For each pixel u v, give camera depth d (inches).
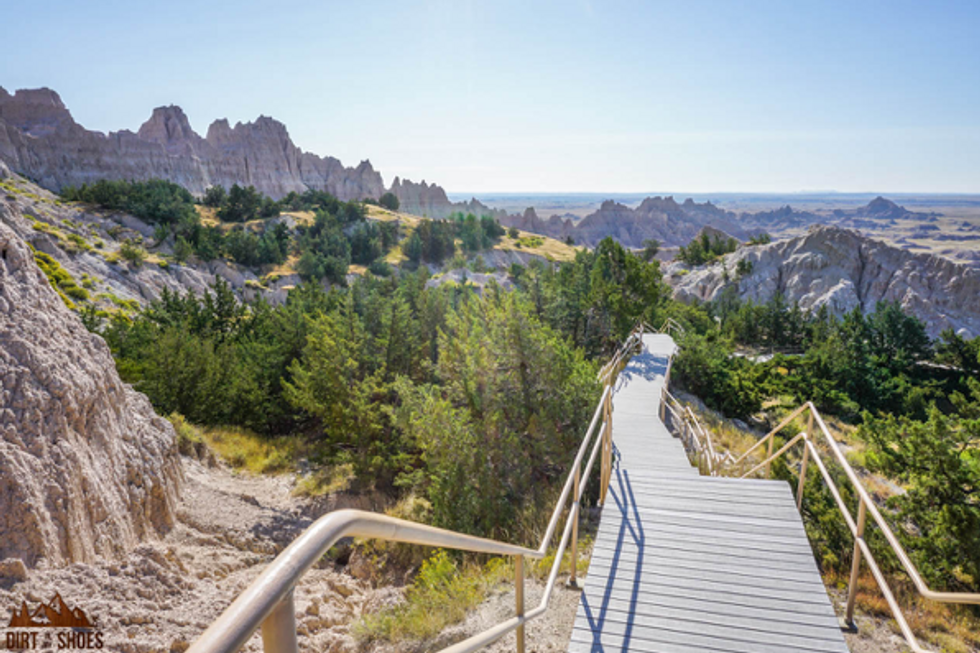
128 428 395.5
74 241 2628.0
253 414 880.9
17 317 317.1
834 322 2321.6
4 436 260.1
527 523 395.5
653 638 178.2
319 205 5787.4
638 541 232.7
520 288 1352.1
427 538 81.3
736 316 2506.2
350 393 698.2
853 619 219.5
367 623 272.4
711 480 287.0
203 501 463.5
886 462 475.2
